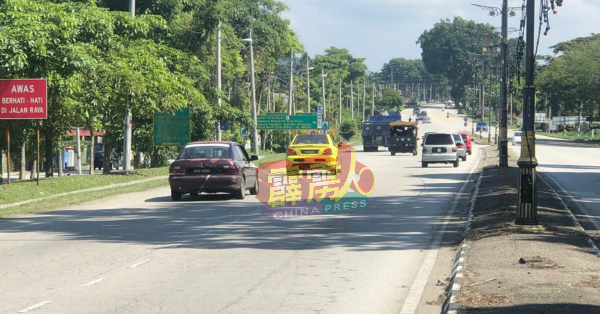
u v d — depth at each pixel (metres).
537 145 95.88
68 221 20.03
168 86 39.91
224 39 70.25
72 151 62.00
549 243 13.87
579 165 50.62
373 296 10.37
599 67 124.38
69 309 9.52
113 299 10.13
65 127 37.44
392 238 16.09
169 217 20.64
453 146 46.34
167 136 47.72
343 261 13.21
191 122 52.12
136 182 36.25
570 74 130.88
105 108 39.34
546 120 168.25
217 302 9.95
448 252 14.20
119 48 38.91
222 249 14.64
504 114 42.84
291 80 87.44
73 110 35.06
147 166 57.22
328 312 9.40
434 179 35.66
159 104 41.81
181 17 56.91
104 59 37.59
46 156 36.81
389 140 67.12
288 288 10.88
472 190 29.08
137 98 38.59
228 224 18.83
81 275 11.97
